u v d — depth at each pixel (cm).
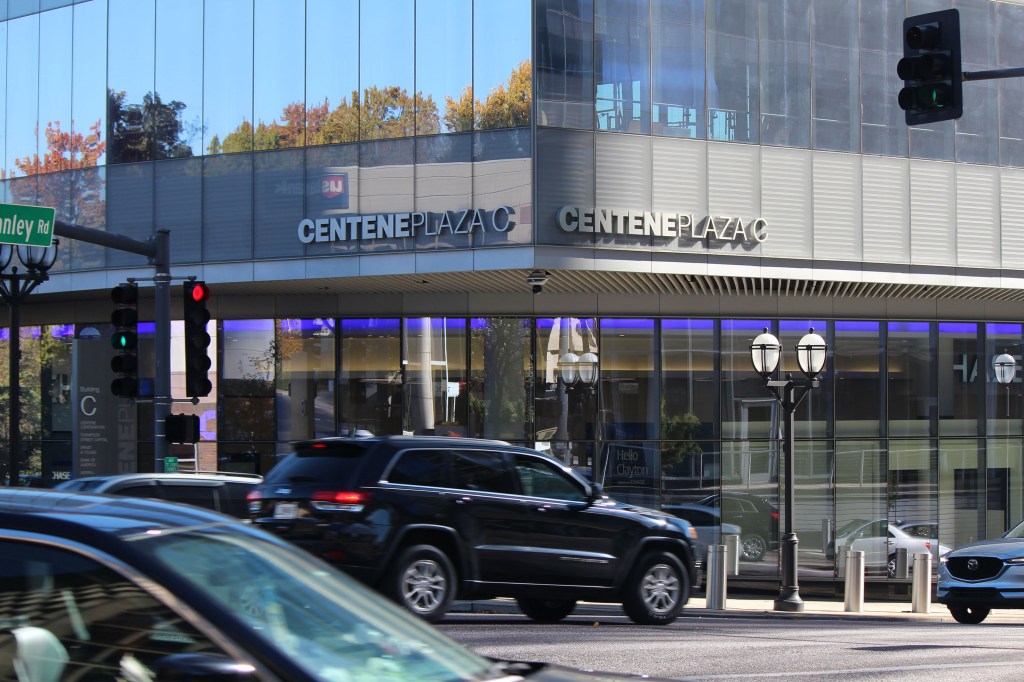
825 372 2970
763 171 2627
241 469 2916
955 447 3062
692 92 2573
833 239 2683
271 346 2923
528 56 2450
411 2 2566
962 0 2858
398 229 2536
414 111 2544
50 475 3170
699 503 2867
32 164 2955
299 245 2634
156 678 335
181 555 370
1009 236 2853
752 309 2931
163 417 1930
